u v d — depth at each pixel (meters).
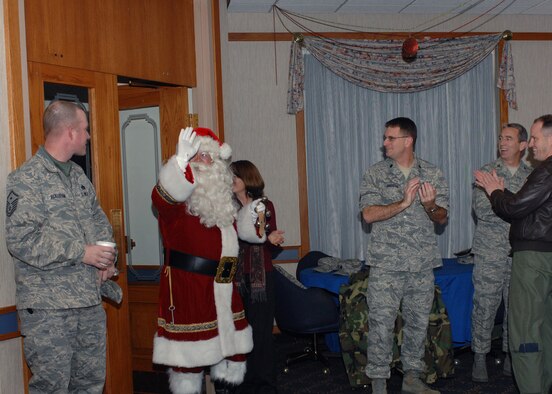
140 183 4.21
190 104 4.12
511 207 3.24
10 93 2.78
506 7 5.97
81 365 2.79
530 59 6.30
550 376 3.45
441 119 6.16
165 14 3.87
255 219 3.35
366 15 6.06
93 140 3.42
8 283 2.71
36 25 3.08
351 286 4.13
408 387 3.78
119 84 4.21
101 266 2.58
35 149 3.04
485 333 4.12
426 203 3.48
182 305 2.97
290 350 5.27
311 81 6.01
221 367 3.17
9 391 2.69
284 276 4.26
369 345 3.70
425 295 3.68
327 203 6.00
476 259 4.15
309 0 5.59
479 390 3.99
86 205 2.79
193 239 3.00
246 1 5.57
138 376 4.15
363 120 6.04
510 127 4.16
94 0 3.40
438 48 6.03
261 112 5.94
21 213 2.48
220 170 3.12
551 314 3.40
